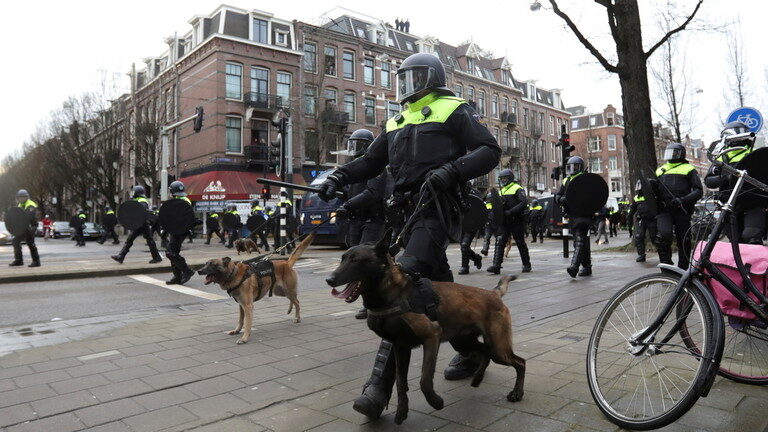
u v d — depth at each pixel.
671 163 7.57
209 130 31.39
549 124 58.00
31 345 4.80
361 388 3.37
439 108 3.11
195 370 3.91
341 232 16.09
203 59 32.03
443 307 2.67
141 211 11.56
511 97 52.09
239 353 4.41
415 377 3.55
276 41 33.03
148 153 33.12
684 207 7.32
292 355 4.32
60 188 44.72
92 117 36.25
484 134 3.01
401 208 3.29
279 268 5.55
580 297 6.57
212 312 6.56
